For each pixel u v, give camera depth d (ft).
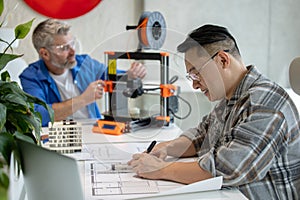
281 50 10.91
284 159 4.94
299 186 5.03
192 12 10.72
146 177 4.81
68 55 9.25
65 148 5.63
